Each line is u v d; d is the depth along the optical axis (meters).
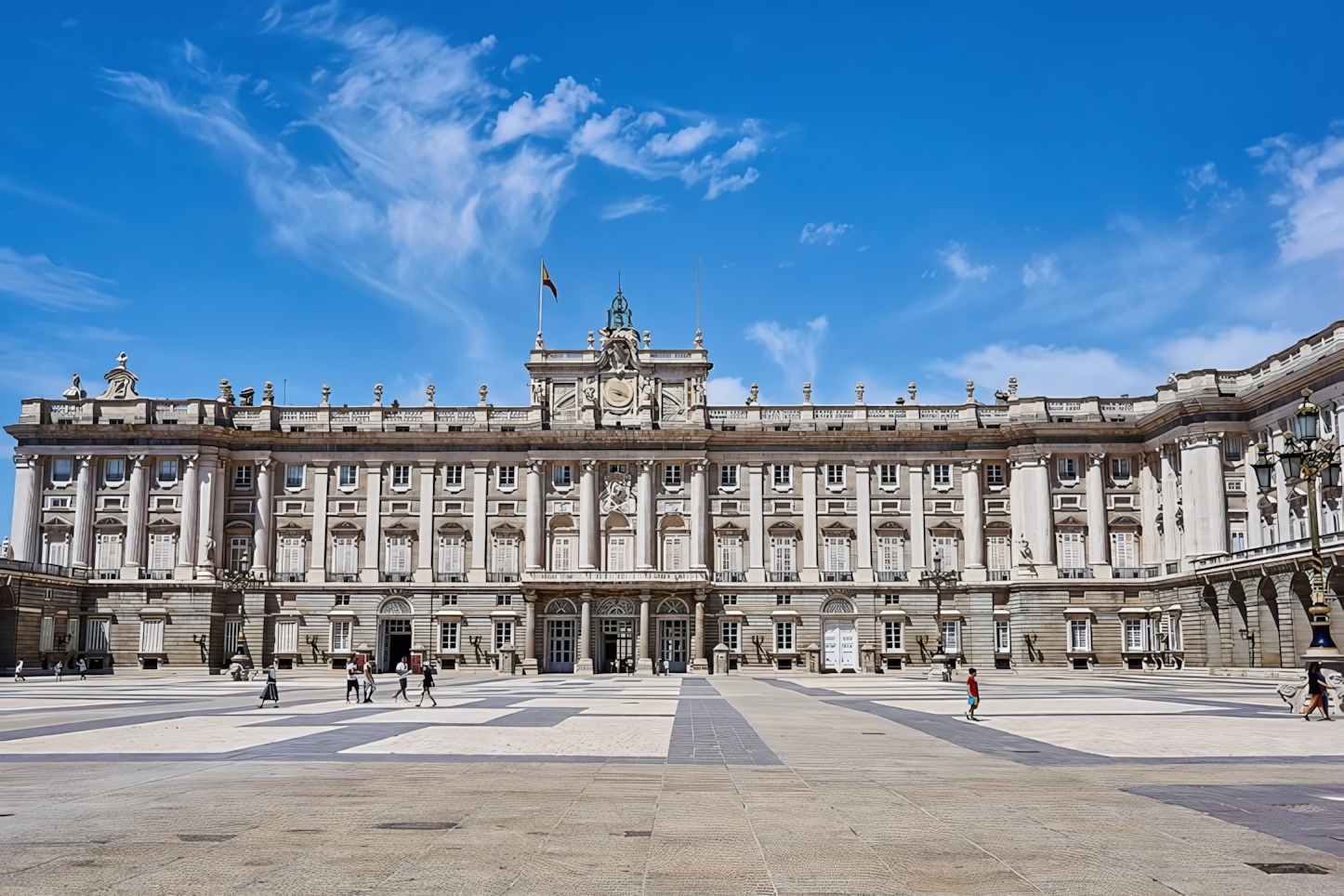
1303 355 80.31
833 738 32.31
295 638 98.38
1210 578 82.38
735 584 98.94
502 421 102.06
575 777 23.47
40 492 98.12
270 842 16.36
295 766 25.25
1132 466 98.12
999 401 103.50
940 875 14.51
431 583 99.19
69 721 38.47
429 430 101.25
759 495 101.00
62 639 93.62
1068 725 36.53
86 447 98.25
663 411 102.69
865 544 100.00
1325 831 17.34
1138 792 21.28
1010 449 99.50
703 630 97.31
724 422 102.38
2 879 14.07
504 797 20.56
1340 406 74.25
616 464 100.81
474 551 99.81
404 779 23.08
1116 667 94.44
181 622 96.06
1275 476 83.12
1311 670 38.06
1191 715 40.69
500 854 15.62
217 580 97.56
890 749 29.19
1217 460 87.19
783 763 26.06
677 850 15.93
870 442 101.31
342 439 100.94
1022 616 96.12
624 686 70.25
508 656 96.94
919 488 100.62
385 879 14.17
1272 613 75.44
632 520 100.25
